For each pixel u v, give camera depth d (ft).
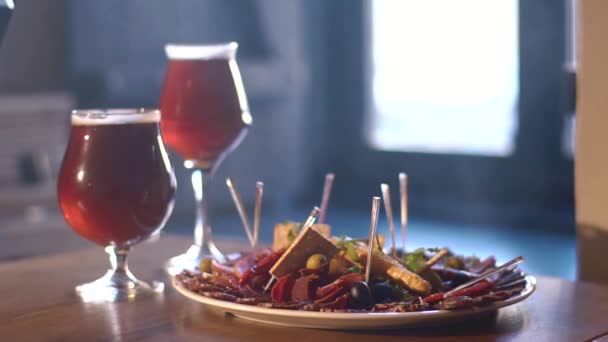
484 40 16.71
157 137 3.42
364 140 18.85
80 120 3.32
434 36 17.52
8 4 3.38
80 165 3.30
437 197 17.60
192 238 4.70
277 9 17.56
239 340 2.77
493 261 3.48
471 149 17.13
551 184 16.10
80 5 15.83
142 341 2.79
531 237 15.01
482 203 16.89
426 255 3.27
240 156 17.19
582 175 4.46
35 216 12.17
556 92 15.87
